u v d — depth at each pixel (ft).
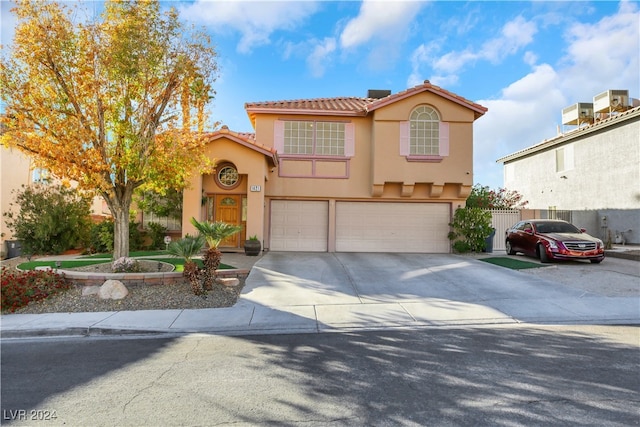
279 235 52.47
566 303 25.59
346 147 52.49
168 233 52.16
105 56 29.40
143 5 30.53
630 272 34.60
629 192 59.26
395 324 22.13
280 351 17.70
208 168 36.73
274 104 53.42
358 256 46.57
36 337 20.48
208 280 28.45
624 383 13.73
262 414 11.76
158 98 32.48
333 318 23.16
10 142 28.63
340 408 12.09
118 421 11.42
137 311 24.52
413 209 53.31
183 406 12.33
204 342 19.29
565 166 73.15
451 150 50.98
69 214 48.57
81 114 30.22
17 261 42.45
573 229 42.98
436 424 11.06
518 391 13.14
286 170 51.98
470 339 19.25
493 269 36.68
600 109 70.59
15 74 29.27
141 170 31.27
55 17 28.89
